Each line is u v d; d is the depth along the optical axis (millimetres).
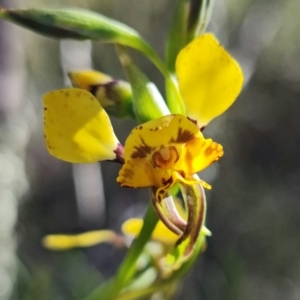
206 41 107
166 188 109
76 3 478
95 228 411
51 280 331
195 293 369
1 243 288
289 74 515
